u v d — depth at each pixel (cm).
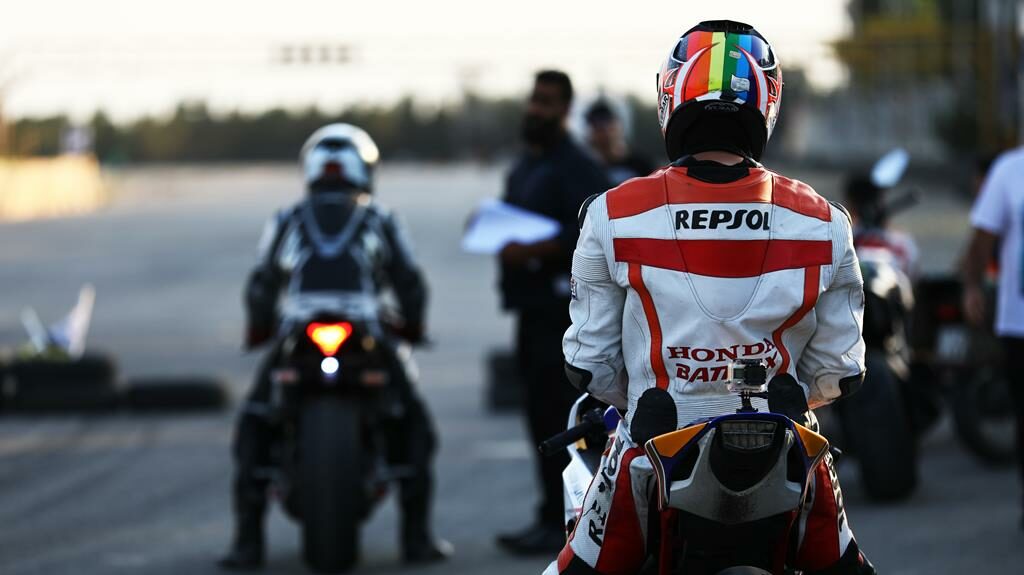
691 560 1302
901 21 18375
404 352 2747
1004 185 2759
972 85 18188
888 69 18762
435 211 18975
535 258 2642
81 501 3284
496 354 4647
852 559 1377
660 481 1249
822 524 1359
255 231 15550
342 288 2594
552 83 2716
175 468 3706
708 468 1230
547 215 2702
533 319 2681
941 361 3512
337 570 2491
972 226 2791
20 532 2950
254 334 2716
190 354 6072
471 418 4478
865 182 3728
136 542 2845
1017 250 2733
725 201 1327
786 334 1329
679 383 1317
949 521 2894
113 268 10794
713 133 1374
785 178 1369
